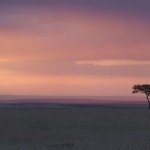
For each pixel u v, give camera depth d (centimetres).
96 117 5725
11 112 6172
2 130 4450
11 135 4047
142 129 4709
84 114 6178
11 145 2814
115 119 5541
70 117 5659
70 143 2903
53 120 5369
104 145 2527
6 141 3572
